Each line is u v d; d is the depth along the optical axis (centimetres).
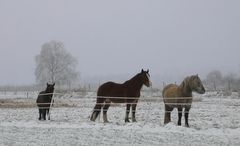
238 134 1500
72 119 2111
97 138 1362
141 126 1700
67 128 1655
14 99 4300
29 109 2914
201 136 1433
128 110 1895
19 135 1422
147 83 1881
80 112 2605
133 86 1884
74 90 5162
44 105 2030
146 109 2878
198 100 3969
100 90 1919
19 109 2912
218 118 2183
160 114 2452
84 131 1550
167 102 1794
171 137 1401
